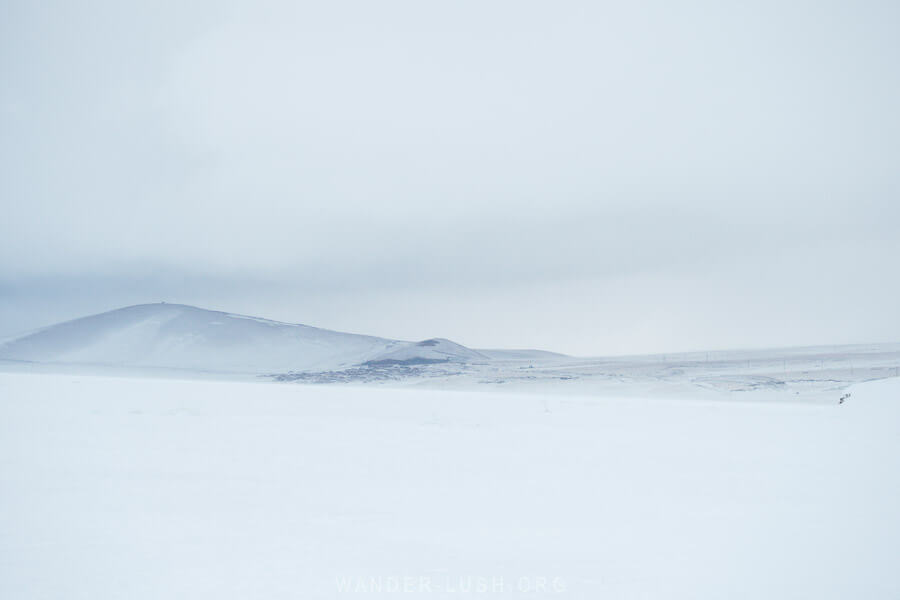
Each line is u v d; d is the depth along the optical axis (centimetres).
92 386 6738
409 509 1073
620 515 1041
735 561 780
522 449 1955
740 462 1681
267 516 997
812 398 8656
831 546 846
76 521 937
